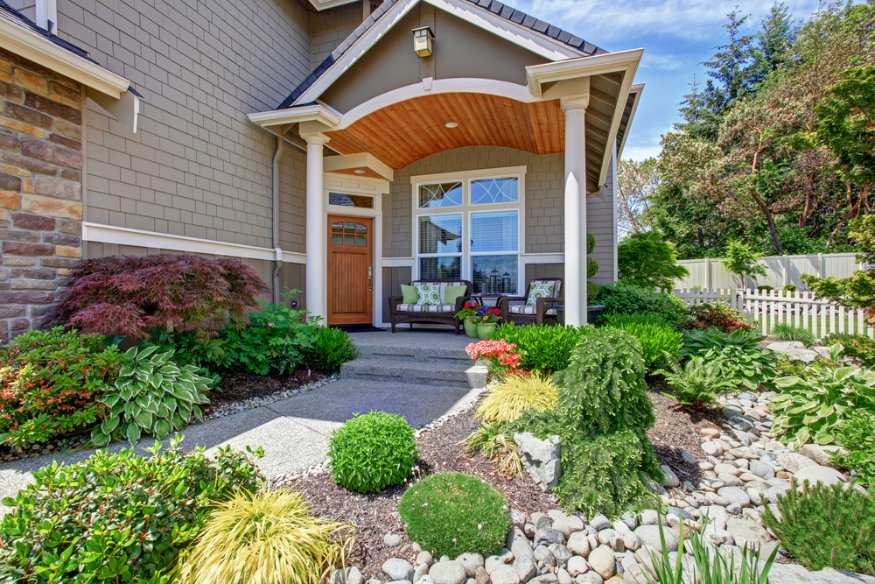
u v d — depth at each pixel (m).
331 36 7.95
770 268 12.59
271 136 6.59
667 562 1.74
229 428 3.53
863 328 7.04
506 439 3.00
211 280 4.11
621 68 4.46
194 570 1.75
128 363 3.48
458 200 8.09
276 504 2.09
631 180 23.31
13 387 2.82
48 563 1.49
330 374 5.36
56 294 3.75
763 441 3.57
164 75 4.80
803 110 13.98
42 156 3.64
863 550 2.06
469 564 2.01
